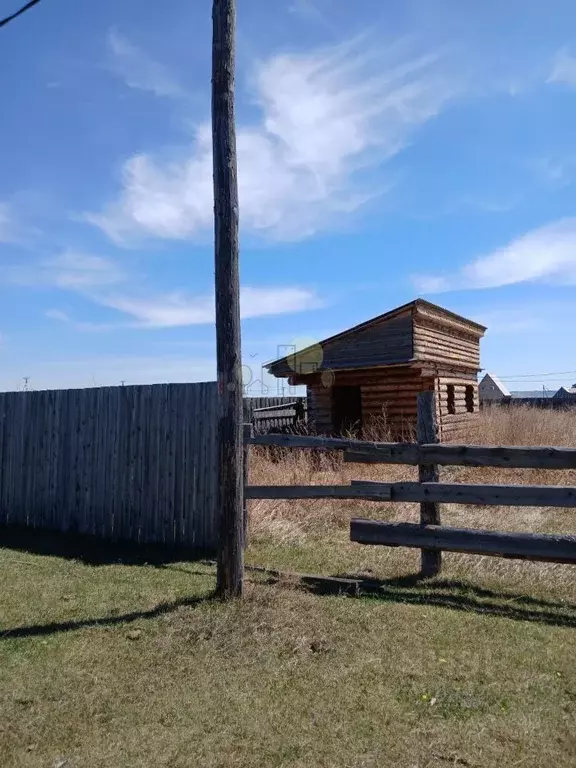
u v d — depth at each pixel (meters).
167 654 4.36
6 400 9.86
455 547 5.89
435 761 3.07
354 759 3.09
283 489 6.73
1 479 9.76
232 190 5.62
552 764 3.03
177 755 3.14
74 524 8.84
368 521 6.36
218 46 5.62
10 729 3.39
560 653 4.32
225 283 5.59
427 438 6.23
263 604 5.28
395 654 4.32
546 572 6.07
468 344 19.03
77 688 3.87
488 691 3.78
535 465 5.65
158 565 6.92
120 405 8.52
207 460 7.68
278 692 3.80
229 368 5.55
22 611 5.29
